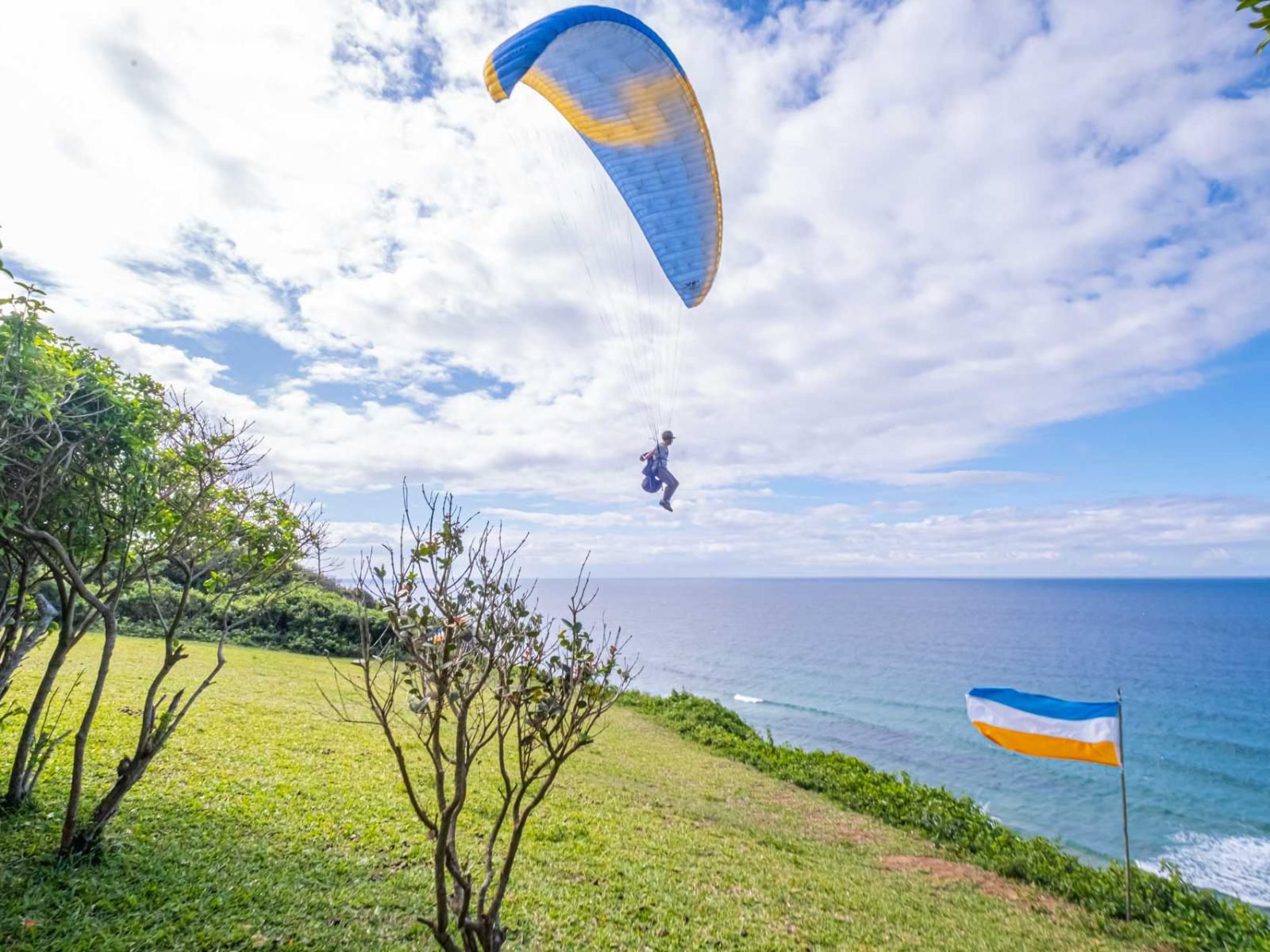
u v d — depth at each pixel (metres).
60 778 7.51
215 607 6.50
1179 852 19.50
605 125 10.02
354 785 9.35
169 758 8.96
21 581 5.88
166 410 5.87
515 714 3.90
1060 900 10.62
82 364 5.20
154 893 5.52
